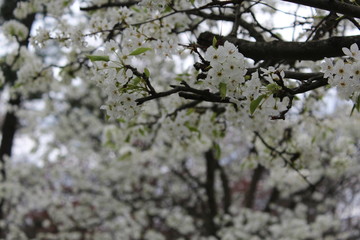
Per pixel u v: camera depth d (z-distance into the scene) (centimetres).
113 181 918
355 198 1138
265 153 388
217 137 342
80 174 852
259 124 278
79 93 895
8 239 826
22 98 920
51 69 377
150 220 941
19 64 394
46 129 905
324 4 170
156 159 829
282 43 203
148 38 223
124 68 167
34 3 374
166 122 323
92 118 914
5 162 809
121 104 172
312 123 398
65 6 366
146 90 172
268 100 165
